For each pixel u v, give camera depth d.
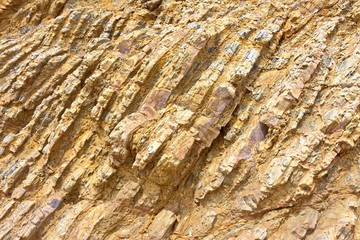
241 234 11.98
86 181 13.73
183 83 13.74
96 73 14.61
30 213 13.45
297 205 11.88
